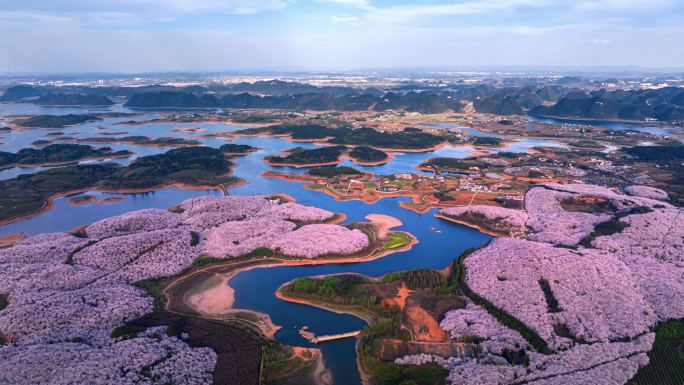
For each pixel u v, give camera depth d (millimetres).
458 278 187625
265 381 130750
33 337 142500
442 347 144750
